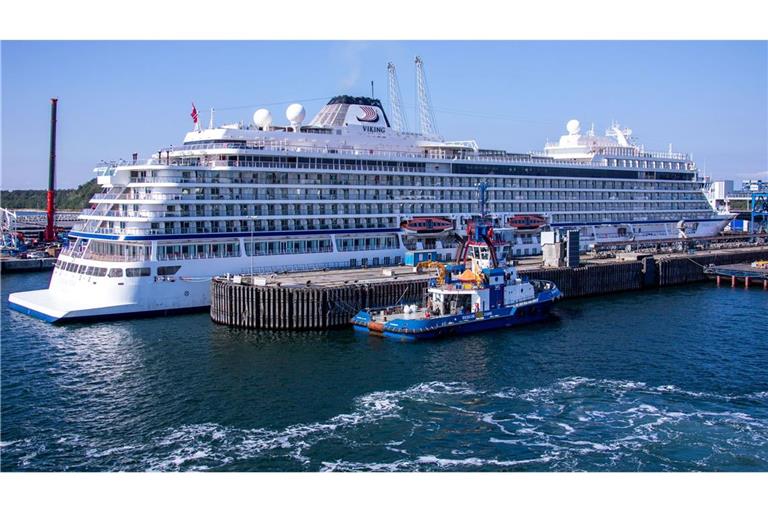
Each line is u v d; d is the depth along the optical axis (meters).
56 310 98.56
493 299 98.69
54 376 74.75
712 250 180.62
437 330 91.12
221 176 113.50
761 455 55.78
